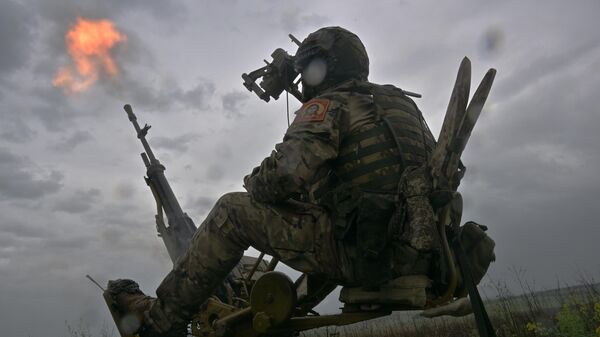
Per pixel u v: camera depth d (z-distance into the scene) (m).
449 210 2.83
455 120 2.64
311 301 3.67
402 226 2.69
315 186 3.17
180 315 3.50
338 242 3.00
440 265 2.94
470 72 2.63
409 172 2.71
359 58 3.57
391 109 3.14
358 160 3.00
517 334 5.62
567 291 6.96
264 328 3.25
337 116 3.01
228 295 4.28
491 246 3.28
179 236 6.54
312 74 3.56
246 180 3.40
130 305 3.82
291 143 2.96
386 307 3.12
